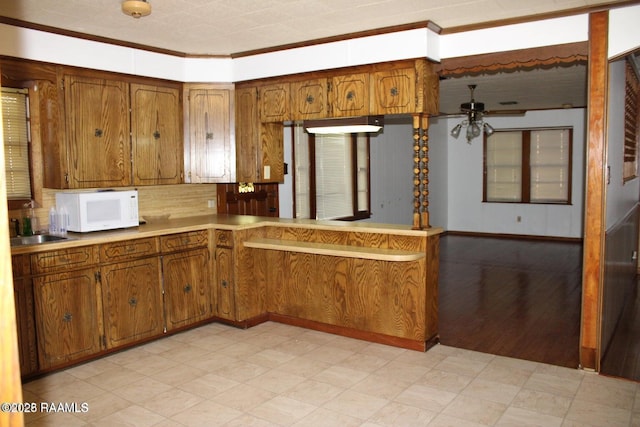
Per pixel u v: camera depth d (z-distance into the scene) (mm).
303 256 4453
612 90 3576
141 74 4398
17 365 810
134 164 4410
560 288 6023
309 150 6652
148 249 4062
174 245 4262
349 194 7609
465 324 4629
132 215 4227
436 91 3977
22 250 3266
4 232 785
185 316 4387
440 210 10359
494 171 10234
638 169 6488
